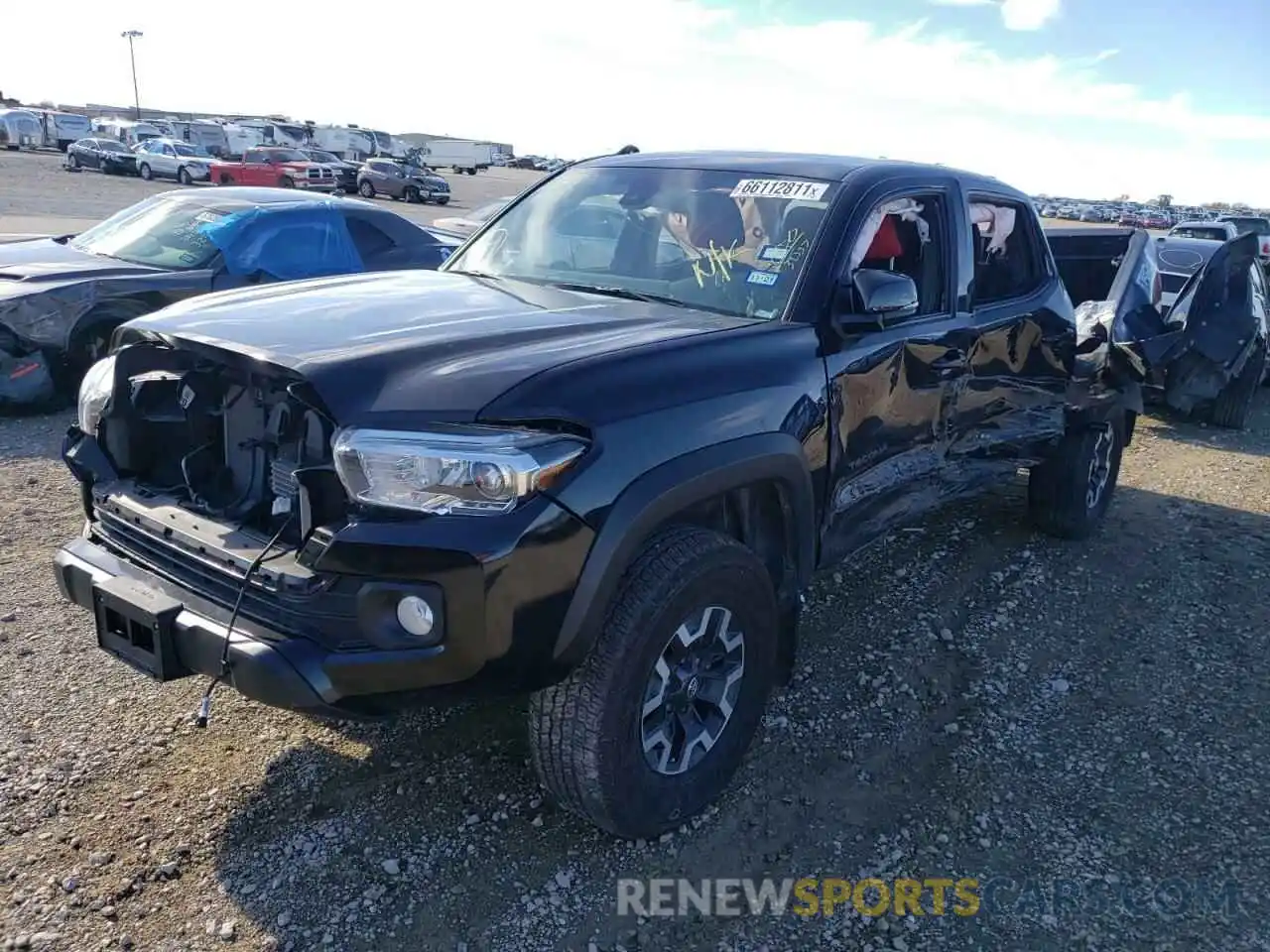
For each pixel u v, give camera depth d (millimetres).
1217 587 5039
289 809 2945
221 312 2969
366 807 2971
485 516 2326
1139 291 5816
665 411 2648
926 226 3971
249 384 2775
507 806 3010
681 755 2881
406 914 2580
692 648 2828
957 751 3463
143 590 2654
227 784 3041
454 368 2516
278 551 2551
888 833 3012
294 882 2664
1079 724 3686
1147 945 2611
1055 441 5078
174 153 38094
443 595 2312
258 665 2371
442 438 2326
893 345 3586
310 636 2420
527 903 2643
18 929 2436
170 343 2809
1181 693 3947
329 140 64562
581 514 2418
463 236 9633
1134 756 3488
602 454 2473
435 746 3285
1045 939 2619
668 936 2570
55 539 4840
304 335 2697
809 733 3521
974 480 4414
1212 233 18016
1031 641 4336
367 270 8062
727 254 3545
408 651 2348
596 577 2455
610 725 2598
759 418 2920
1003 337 4387
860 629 4336
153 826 2836
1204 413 9211
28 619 4004
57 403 7238
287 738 3293
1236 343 7969
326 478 2445
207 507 2799
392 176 37406
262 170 35500
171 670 2590
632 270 3693
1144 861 2936
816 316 3301
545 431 2418
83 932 2447
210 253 7492
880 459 3652
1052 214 67562
